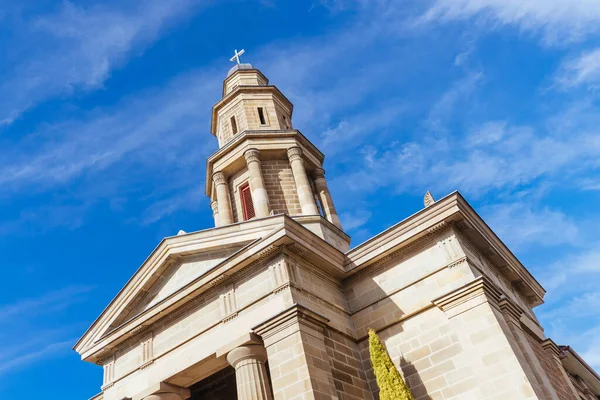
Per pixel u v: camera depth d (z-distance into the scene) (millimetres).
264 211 24406
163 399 18438
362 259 19484
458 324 16500
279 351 15852
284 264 17312
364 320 18859
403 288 18453
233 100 30797
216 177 27484
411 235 18594
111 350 20938
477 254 19359
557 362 21672
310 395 14602
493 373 15336
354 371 17469
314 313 16609
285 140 27297
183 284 19734
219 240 19391
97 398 22062
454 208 17938
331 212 26703
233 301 18000
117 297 21047
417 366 17125
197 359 17828
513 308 17719
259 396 15914
